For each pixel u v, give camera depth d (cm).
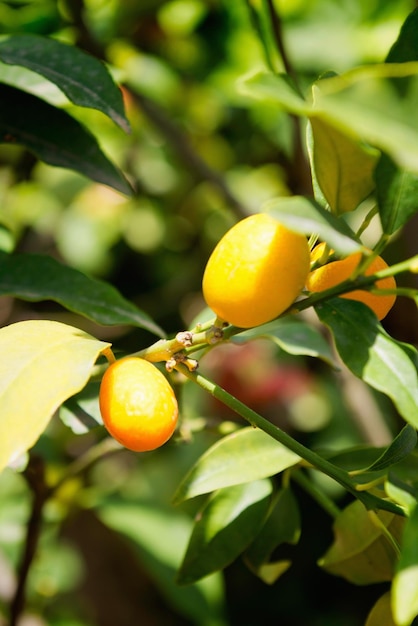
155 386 30
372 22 61
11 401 29
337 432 71
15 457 29
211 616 49
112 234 79
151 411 30
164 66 63
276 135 69
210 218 80
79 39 50
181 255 82
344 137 29
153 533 52
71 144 40
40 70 36
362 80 26
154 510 53
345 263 31
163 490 69
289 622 75
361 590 75
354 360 31
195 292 77
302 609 75
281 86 28
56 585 61
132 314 38
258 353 73
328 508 38
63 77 36
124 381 30
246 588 76
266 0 44
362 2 62
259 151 75
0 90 40
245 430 35
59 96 39
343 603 75
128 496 54
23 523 56
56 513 49
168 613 73
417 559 28
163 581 50
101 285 39
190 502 68
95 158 40
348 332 31
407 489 30
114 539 73
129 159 74
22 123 40
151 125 64
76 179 75
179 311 76
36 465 42
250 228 30
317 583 75
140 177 77
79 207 79
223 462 34
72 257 77
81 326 70
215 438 71
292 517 38
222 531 36
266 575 39
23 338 31
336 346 31
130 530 51
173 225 81
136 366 30
